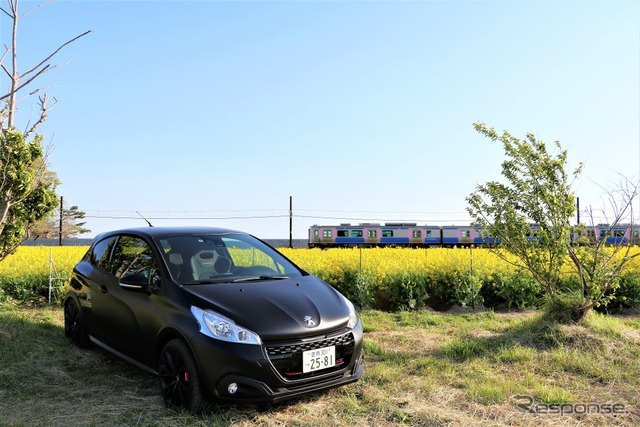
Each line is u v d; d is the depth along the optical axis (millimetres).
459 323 8102
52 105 6363
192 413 3848
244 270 4836
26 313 8359
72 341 6102
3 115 5867
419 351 6113
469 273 10062
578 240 6832
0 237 6449
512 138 6961
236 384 3660
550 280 6805
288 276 4910
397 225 43656
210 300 4023
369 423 3881
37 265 10633
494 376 5039
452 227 43281
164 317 4145
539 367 5367
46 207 6758
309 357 3873
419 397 4461
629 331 6457
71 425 3789
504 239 6949
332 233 43281
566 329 6191
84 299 5676
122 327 4820
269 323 3828
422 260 11688
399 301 9852
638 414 4141
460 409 4215
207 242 5027
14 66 5473
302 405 4152
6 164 6020
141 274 4527
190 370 3832
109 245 5648
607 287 6582
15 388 4613
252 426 3752
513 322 7340
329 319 4098
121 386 4699
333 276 10516
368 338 6941
